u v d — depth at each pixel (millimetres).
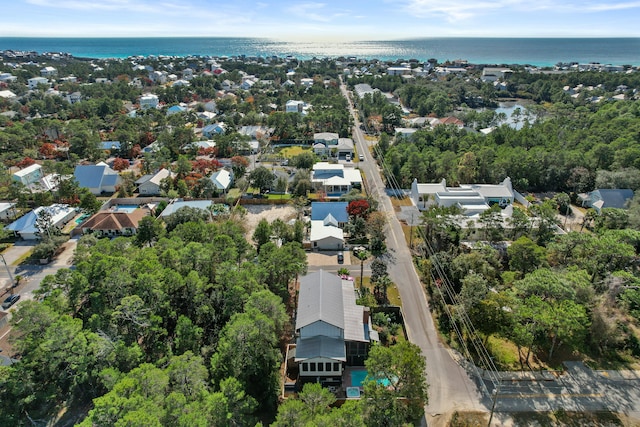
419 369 40031
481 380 49156
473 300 51938
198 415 34875
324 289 56062
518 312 50531
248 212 94062
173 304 55156
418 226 80875
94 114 165750
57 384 46000
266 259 61281
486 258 64750
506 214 85000
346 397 46938
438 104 175500
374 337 51719
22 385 42625
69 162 116500
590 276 60156
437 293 61719
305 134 152000
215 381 44531
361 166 123812
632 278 54844
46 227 79438
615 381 49312
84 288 51875
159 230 75375
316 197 101188
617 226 75000
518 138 120438
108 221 82438
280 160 127000
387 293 65188
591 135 118438
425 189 94188
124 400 34281
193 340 49000
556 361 52062
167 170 111250
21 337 46344
